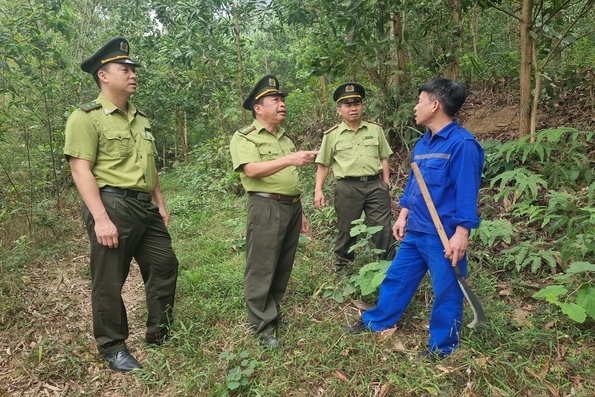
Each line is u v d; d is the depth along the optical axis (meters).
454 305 2.28
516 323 2.55
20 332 2.83
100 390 2.30
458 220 2.12
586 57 5.61
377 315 2.61
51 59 5.44
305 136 6.72
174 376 2.37
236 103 8.14
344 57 4.43
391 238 3.46
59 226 4.80
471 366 2.18
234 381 2.16
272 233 2.61
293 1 6.03
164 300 2.64
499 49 6.52
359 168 3.35
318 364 2.35
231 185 6.59
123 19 9.67
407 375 2.19
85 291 3.51
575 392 2.02
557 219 3.22
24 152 5.78
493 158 3.94
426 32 4.71
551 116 4.64
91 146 2.25
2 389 2.30
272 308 2.68
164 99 9.97
